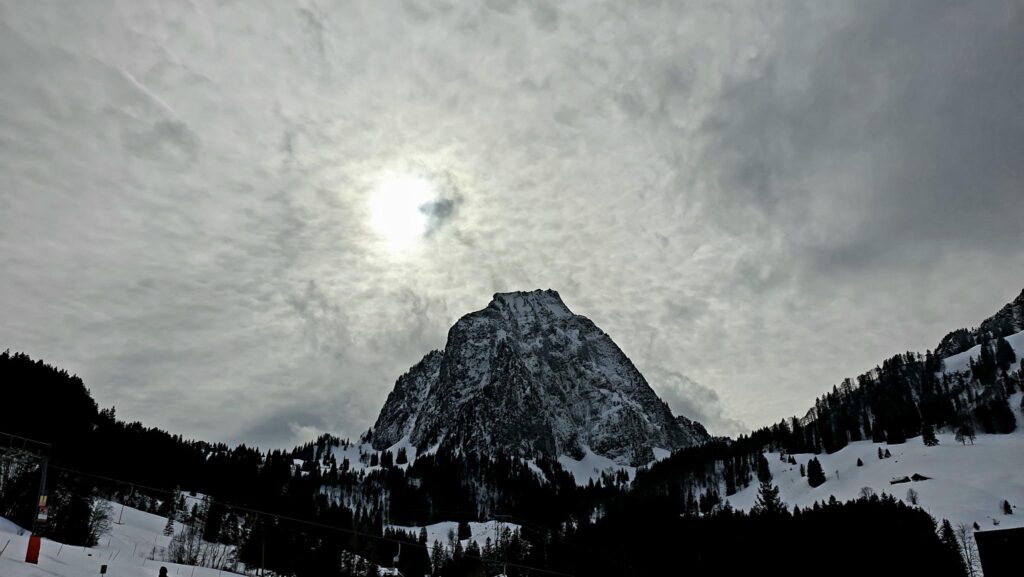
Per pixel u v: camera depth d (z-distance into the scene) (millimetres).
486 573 177250
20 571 39094
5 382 148125
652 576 150250
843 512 142375
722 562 142625
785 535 141000
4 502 88562
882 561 130000
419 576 184375
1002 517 192625
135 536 115500
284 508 187750
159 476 173375
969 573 143750
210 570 81750
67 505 94312
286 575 125062
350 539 150625
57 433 148625
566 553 170625
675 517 185625
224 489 191750
